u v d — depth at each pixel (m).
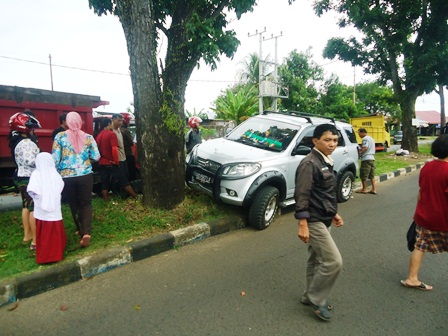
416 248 3.48
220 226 5.11
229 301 3.25
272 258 4.27
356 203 7.30
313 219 2.85
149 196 5.23
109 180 5.95
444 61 13.48
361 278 3.76
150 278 3.71
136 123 5.13
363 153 8.10
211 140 6.53
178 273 3.83
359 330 2.82
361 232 5.37
